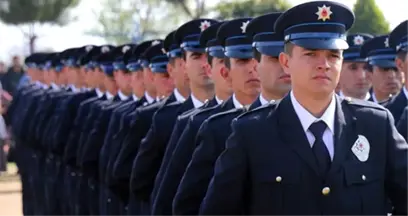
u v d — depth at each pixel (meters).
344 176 6.27
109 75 15.14
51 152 17.64
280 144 6.35
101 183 13.30
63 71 20.86
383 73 10.58
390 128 6.55
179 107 9.81
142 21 35.59
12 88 34.59
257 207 6.33
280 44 7.36
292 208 6.23
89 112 15.48
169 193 8.28
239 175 6.40
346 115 6.49
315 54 6.31
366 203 6.29
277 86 7.41
